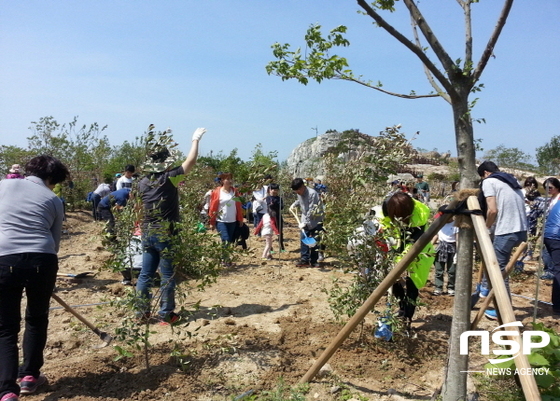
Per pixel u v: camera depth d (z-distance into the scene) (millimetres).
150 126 4324
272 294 6953
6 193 3744
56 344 4828
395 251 4742
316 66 3498
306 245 8898
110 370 4227
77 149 16844
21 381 3781
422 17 3133
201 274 4625
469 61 3098
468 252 3215
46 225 3754
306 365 4391
